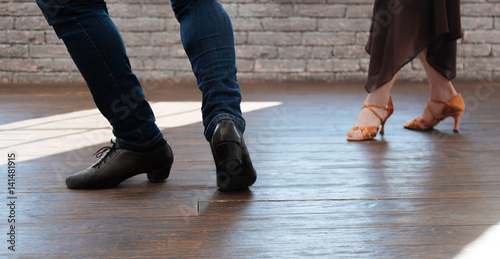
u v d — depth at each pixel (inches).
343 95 126.5
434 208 43.3
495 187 49.8
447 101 79.3
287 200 45.4
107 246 34.7
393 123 89.1
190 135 77.7
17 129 81.3
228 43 45.1
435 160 61.6
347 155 64.4
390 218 40.8
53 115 95.4
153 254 33.5
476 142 72.2
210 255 33.4
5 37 149.9
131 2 150.7
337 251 34.2
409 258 33.1
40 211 42.0
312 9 153.9
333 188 49.4
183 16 46.5
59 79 152.3
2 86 142.9
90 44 44.0
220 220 40.1
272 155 64.4
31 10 149.1
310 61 155.9
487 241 35.9
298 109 104.6
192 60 45.8
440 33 71.6
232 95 44.7
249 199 45.7
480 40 156.3
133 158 49.3
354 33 155.2
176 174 54.9
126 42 152.3
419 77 156.8
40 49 150.9
